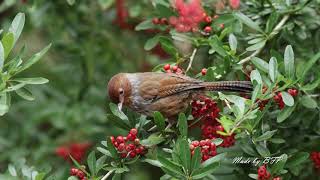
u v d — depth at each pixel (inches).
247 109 386.6
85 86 620.4
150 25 514.3
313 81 417.7
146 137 436.1
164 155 410.3
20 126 600.1
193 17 481.4
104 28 628.1
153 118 458.3
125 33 639.8
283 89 401.7
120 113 434.3
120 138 404.5
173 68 473.4
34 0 562.3
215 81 442.9
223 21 482.6
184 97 454.3
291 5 484.1
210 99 441.1
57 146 576.4
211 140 394.6
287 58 402.9
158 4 495.5
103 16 626.5
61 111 586.6
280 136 461.1
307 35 509.0
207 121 446.3
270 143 436.8
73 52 622.8
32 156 580.4
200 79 458.9
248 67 459.8
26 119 598.5
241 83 440.1
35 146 595.5
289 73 400.5
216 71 449.7
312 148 459.8
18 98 605.3
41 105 599.5
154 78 462.9
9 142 585.0
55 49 625.0
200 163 369.1
